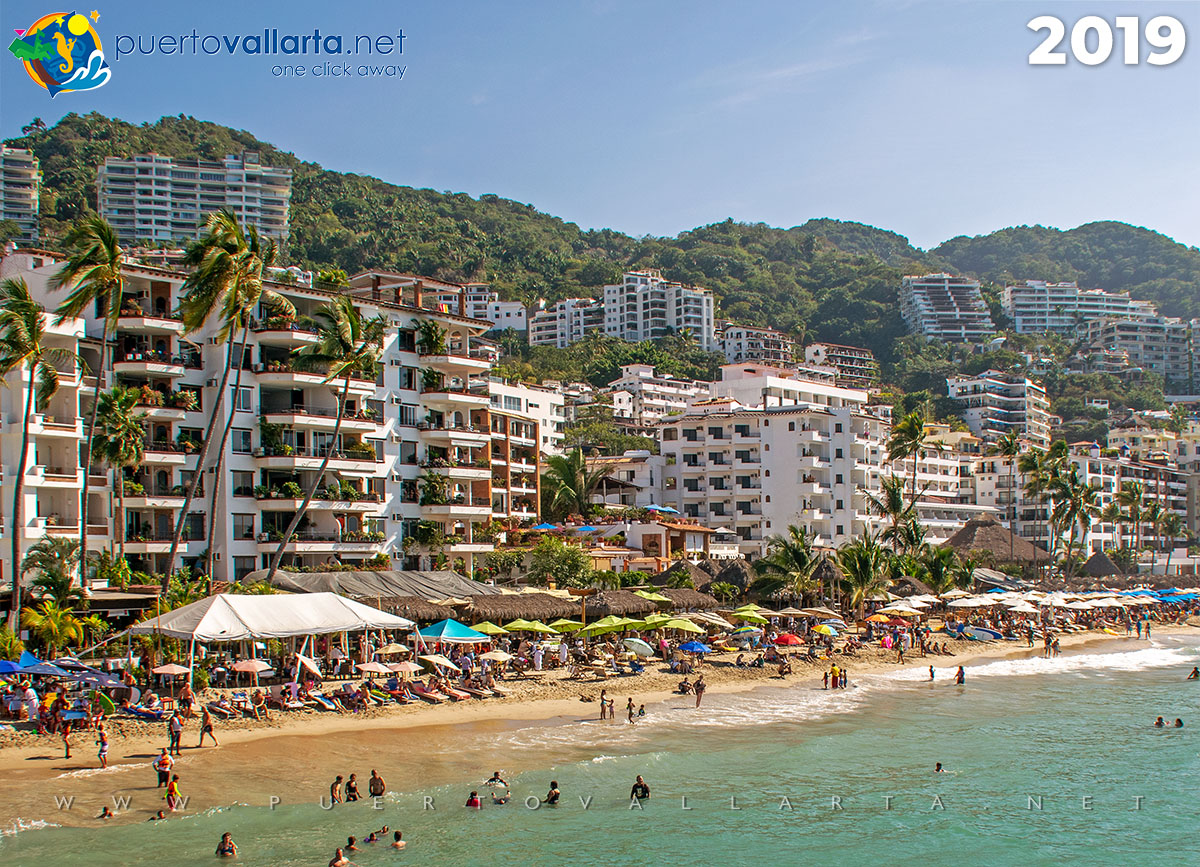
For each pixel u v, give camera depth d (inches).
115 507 2780.5
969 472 7760.8
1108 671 3319.4
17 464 2564.0
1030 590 4862.2
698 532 4414.4
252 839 1435.8
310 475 3120.1
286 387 3120.1
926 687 2898.6
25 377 2588.6
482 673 2498.8
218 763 1747.0
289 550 3002.0
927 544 4798.2
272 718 2036.2
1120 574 6082.7
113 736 1834.4
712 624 3191.4
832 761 2001.7
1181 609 5462.6
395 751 1891.0
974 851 1562.5
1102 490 7593.5
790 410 5206.7
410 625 2316.7
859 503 5467.5
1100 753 2142.0
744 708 2461.9
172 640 2222.0
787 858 1502.2
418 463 3440.0
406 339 3464.6
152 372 2881.4
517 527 3966.5
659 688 2652.6
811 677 2962.6
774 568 3631.9
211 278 2327.8
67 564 2468.0
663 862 1459.2
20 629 2188.7
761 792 1786.4
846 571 3769.7
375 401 3312.0
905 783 1883.6
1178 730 2363.4
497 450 4446.4
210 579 2405.3
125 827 1450.5
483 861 1416.1
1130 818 1718.8
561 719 2224.4
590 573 3366.1
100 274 2273.6
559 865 1424.7
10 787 1578.5
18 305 2262.6
